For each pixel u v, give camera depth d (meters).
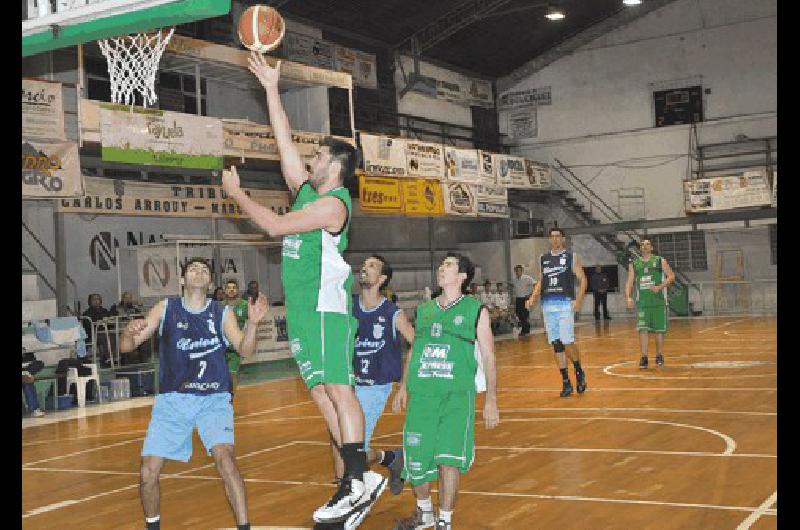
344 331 4.20
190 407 4.62
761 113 28.34
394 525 5.22
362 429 4.21
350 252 24.56
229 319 4.75
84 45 15.27
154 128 15.56
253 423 10.55
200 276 4.67
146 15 4.32
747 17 28.52
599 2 29.31
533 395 11.46
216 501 6.26
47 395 13.79
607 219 30.59
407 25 26.41
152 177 18.47
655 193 29.94
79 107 14.38
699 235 28.70
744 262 28.09
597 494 5.71
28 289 15.29
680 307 28.25
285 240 4.22
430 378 4.70
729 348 16.25
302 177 4.49
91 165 16.75
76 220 17.06
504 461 7.04
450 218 28.80
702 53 29.17
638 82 30.16
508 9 26.27
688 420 8.62
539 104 31.75
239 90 20.69
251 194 18.77
